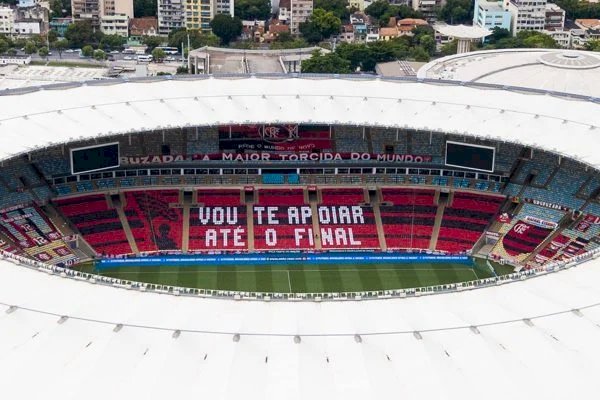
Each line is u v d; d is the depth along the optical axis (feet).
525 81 583.99
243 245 430.20
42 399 214.48
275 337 239.71
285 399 214.69
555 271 289.74
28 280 271.08
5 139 398.42
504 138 414.62
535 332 245.45
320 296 284.61
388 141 466.29
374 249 431.02
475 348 236.84
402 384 221.66
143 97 467.11
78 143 431.02
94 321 245.65
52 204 436.35
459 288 277.23
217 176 462.60
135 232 431.02
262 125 456.45
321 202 454.81
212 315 251.80
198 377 222.48
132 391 216.95
